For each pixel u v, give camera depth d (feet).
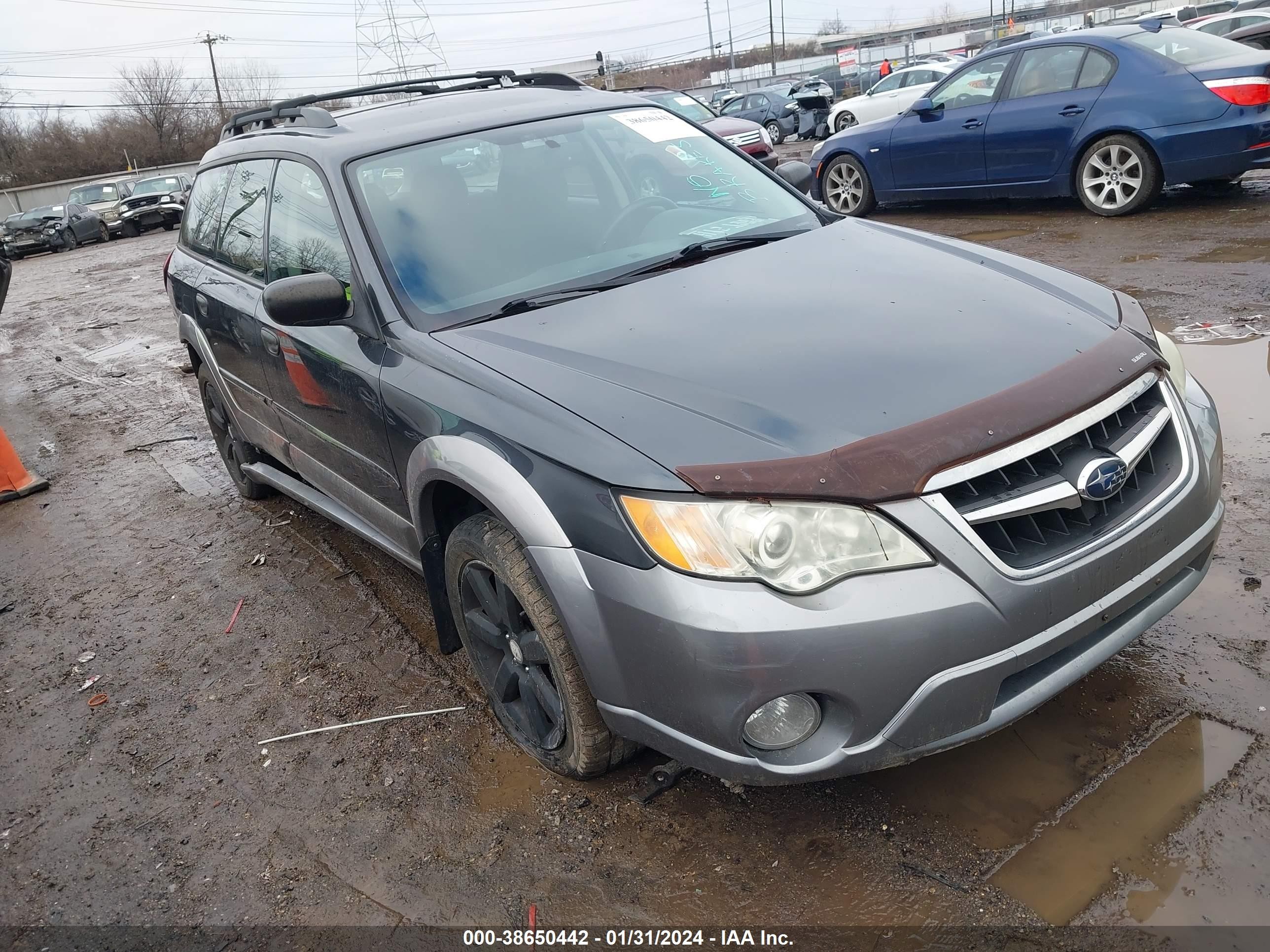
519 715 8.66
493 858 7.67
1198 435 7.61
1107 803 7.09
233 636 12.01
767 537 6.08
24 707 11.22
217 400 15.26
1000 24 246.47
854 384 6.88
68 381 27.78
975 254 9.62
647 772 8.23
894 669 6.08
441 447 7.92
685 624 6.21
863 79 124.88
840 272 9.02
